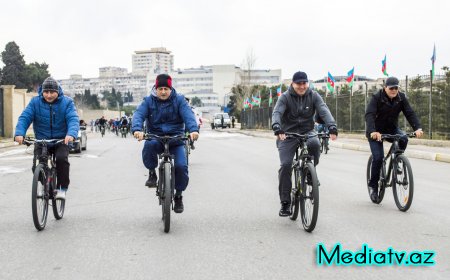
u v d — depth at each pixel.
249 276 4.22
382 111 7.32
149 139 6.04
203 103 176.00
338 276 4.23
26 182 10.53
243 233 5.76
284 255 4.84
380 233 5.69
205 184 9.91
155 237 5.58
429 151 16.33
